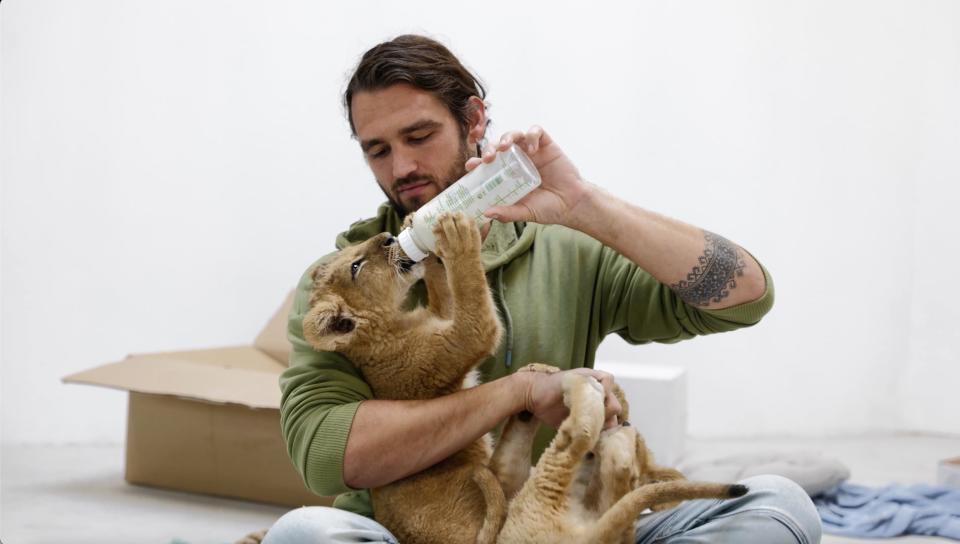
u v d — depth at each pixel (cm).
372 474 168
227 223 473
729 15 483
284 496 344
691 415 496
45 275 455
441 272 196
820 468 351
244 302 475
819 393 498
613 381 172
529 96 481
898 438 492
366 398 185
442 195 176
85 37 455
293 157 474
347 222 476
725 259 180
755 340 496
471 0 478
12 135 450
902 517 316
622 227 176
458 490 172
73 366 460
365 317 187
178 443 362
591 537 151
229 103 470
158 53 464
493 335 180
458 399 169
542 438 194
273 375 360
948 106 486
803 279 495
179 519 326
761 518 156
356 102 190
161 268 468
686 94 485
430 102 186
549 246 208
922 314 497
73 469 403
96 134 459
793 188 490
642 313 201
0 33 446
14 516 325
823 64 486
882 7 484
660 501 149
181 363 374
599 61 483
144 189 465
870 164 491
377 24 473
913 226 494
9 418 453
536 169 173
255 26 470
